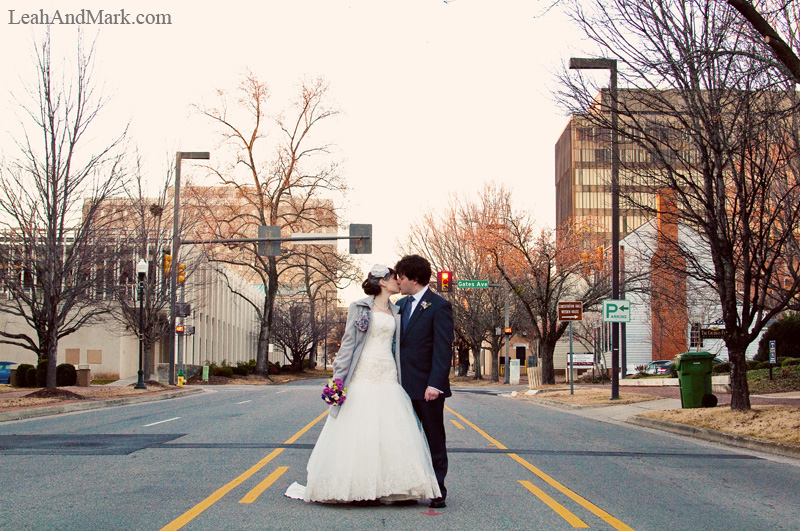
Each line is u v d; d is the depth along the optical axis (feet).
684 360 59.41
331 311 266.57
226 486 25.62
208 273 183.52
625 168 56.39
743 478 30.63
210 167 145.48
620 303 76.59
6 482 26.37
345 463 21.94
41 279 72.13
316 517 20.74
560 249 112.27
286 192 154.20
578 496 25.23
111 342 146.41
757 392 76.54
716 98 47.75
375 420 22.16
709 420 49.60
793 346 103.30
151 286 108.06
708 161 50.16
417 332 22.82
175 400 83.61
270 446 36.86
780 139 49.29
